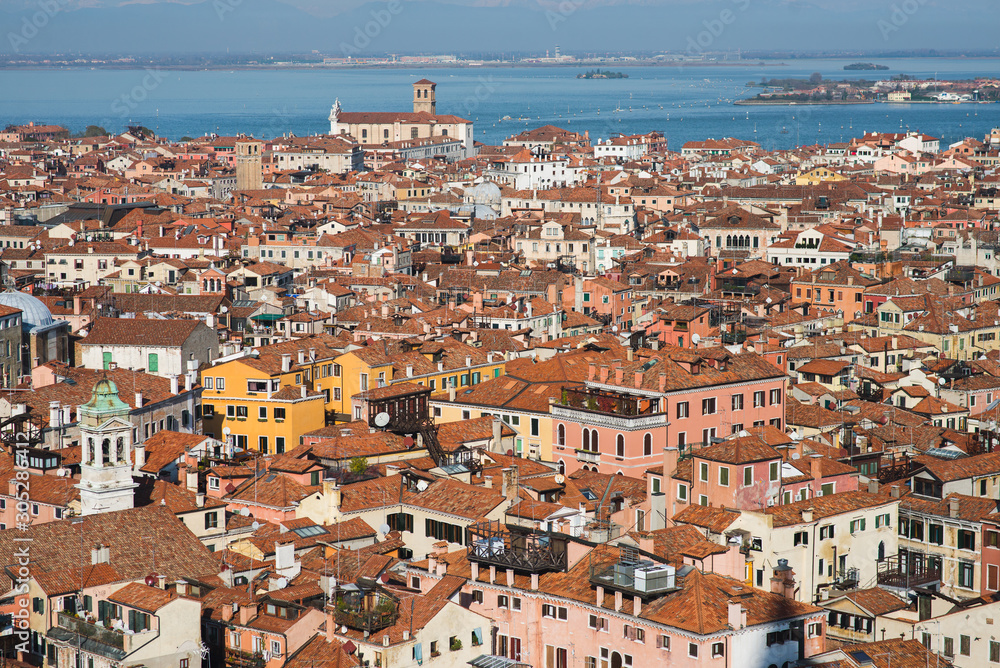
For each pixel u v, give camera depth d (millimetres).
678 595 181000
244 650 187250
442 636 186375
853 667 181625
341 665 179000
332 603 189375
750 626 176875
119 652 183500
